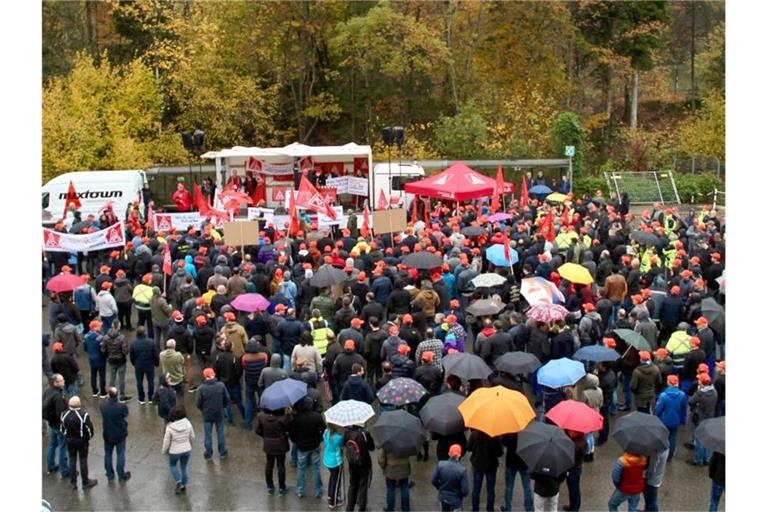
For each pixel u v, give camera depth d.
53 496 13.07
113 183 30.64
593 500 12.80
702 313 16.72
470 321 18.59
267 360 15.43
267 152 33.62
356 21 45.22
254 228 20.61
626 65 51.19
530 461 10.84
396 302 17.48
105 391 16.72
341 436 12.37
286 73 49.16
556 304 16.28
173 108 46.94
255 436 15.21
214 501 12.88
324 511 12.52
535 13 50.28
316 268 21.22
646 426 11.18
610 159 49.56
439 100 51.31
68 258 23.81
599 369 14.27
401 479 12.02
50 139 37.03
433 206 33.81
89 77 41.22
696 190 43.28
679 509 12.52
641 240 21.25
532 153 46.19
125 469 13.99
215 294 17.94
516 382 13.54
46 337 15.77
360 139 51.22
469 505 12.76
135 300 18.50
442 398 12.29
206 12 46.69
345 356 14.45
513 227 24.59
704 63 53.69
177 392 15.38
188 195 32.97
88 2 48.41
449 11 48.97
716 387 14.09
